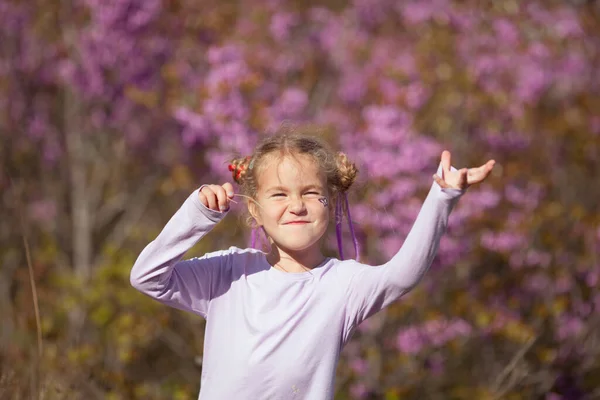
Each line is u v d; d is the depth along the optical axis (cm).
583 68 1201
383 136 862
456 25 1131
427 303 895
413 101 964
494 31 1111
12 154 1149
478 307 864
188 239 376
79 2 1097
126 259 885
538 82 1082
